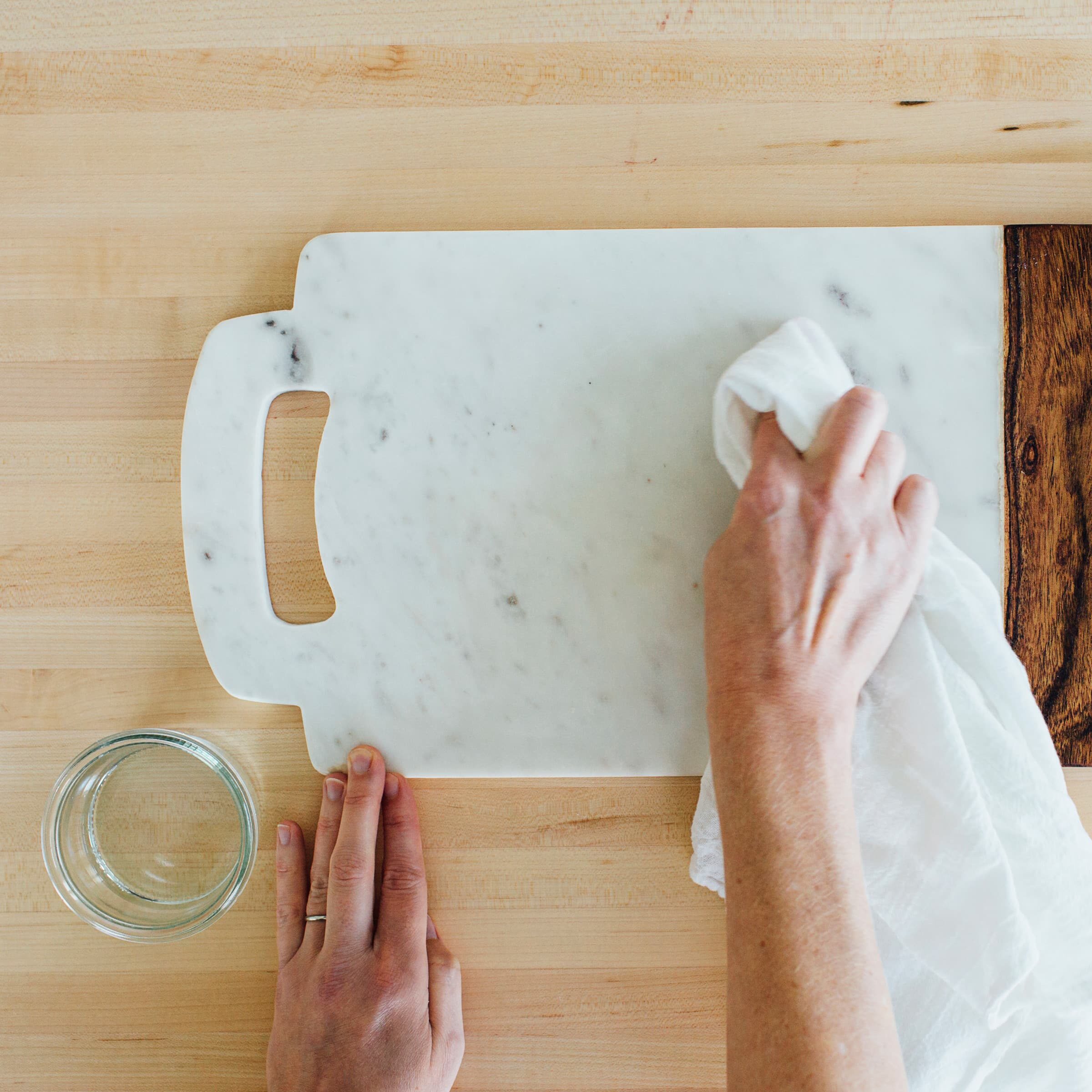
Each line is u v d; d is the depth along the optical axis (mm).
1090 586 491
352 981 512
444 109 521
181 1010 545
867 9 512
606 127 518
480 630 511
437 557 512
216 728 539
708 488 502
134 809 547
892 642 432
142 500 534
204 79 523
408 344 509
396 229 524
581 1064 537
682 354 502
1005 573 495
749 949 347
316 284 509
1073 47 510
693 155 517
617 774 508
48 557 535
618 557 506
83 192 528
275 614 528
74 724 540
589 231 504
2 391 533
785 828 353
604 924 533
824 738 367
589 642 507
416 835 527
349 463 511
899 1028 469
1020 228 490
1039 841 446
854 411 413
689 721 504
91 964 546
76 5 523
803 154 515
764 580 394
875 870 450
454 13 519
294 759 540
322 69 521
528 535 508
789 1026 329
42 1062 547
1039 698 497
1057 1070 464
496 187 521
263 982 544
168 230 527
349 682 515
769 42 514
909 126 513
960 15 510
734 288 500
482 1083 540
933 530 440
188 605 536
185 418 513
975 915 435
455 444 510
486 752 513
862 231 496
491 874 535
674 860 530
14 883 545
